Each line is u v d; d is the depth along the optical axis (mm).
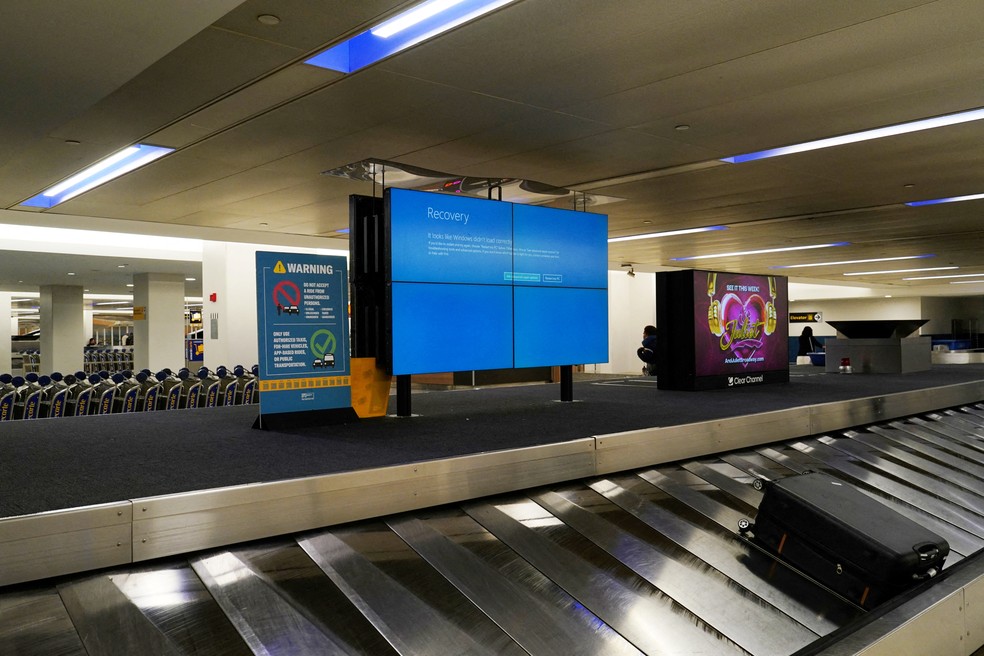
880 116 8500
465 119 8422
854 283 35812
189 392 12727
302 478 4766
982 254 23078
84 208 13477
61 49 5246
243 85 7129
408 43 6238
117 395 12289
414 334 8258
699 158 10484
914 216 15820
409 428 7465
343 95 7516
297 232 16891
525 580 4828
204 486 4633
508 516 5539
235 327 19344
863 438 9719
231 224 15648
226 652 3652
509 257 9133
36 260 20547
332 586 4340
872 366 16672
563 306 9695
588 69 6867
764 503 5703
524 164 10766
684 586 5121
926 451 9773
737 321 12672
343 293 8125
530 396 11211
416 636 4066
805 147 9914
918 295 41125
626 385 13523
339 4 5473
